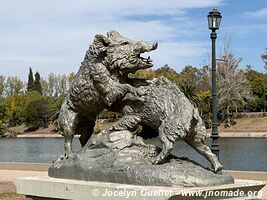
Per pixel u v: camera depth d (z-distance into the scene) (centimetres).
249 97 4631
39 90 8169
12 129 5834
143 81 447
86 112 470
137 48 433
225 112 4528
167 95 414
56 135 5134
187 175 365
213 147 1033
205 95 3803
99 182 400
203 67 4609
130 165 387
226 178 383
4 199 896
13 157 2370
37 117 5753
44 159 2216
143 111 424
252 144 2772
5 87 8781
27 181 451
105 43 439
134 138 424
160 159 389
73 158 443
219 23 1072
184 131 390
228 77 4406
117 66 431
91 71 437
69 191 407
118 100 447
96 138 437
